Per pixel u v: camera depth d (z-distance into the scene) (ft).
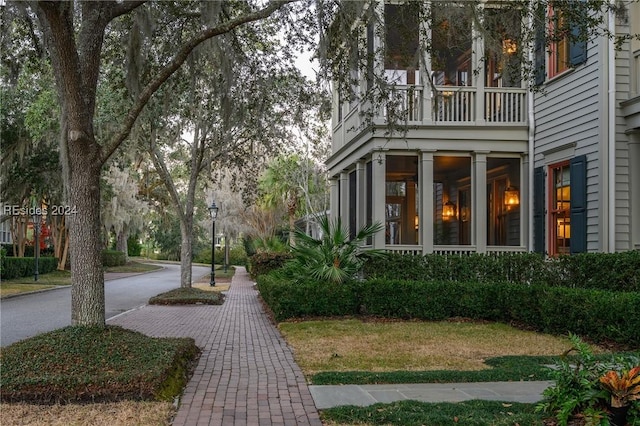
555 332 30.68
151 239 223.30
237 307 50.03
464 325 34.17
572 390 14.37
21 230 104.01
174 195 57.72
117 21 31.53
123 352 20.26
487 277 38.45
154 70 32.83
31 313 47.34
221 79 33.78
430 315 36.09
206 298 53.06
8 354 19.86
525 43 33.04
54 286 78.07
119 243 148.25
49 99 55.57
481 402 17.35
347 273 39.14
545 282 34.50
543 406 14.94
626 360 15.07
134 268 136.67
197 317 42.22
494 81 45.93
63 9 21.06
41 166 80.59
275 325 36.81
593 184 36.35
